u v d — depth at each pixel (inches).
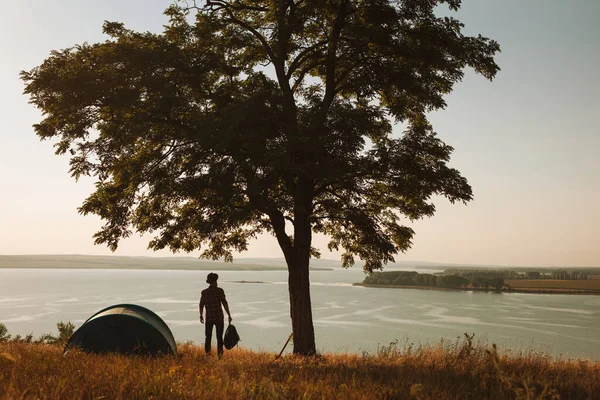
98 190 563.8
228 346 457.7
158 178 521.3
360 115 502.6
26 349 364.8
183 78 532.7
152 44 538.3
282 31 562.9
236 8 604.1
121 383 179.9
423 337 4151.1
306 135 478.3
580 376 315.3
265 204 477.4
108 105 504.4
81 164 533.6
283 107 501.0
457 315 6648.6
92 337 388.2
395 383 226.7
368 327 4950.8
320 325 5108.3
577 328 5319.9
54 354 323.6
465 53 522.0
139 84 494.6
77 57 519.8
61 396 160.6
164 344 392.2
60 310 6240.2
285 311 6565.0
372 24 538.6
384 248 526.6
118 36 541.6
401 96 609.6
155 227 568.7
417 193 541.6
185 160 551.5
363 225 534.3
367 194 580.7
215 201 502.6
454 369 295.6
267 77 586.2
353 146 489.7
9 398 148.7
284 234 574.2
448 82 563.2
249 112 468.1
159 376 203.3
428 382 240.5
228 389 184.4
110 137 517.0
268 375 258.8
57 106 495.5
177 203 566.6
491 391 216.8
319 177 469.7
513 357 381.4
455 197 524.7
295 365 322.3
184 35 573.0
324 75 650.8
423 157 551.2
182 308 6697.8
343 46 564.4
